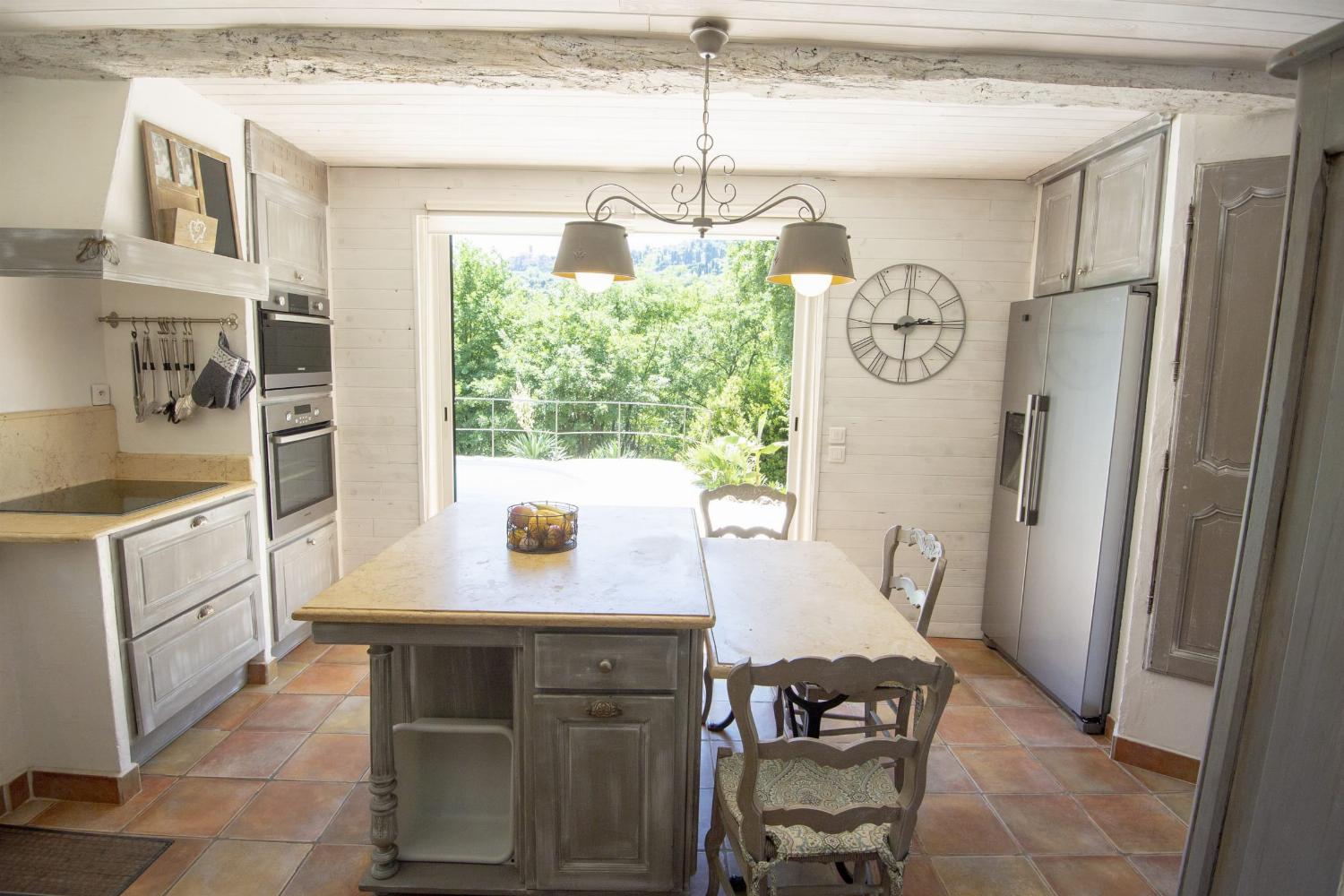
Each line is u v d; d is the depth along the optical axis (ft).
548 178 12.00
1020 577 11.19
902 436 12.45
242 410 9.71
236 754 8.56
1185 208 8.02
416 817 6.94
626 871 6.09
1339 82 2.55
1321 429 2.63
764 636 6.16
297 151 10.94
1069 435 9.86
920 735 5.05
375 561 6.98
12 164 7.61
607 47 6.88
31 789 7.60
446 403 12.95
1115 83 7.13
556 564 6.93
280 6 6.41
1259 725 2.87
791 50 6.97
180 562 8.38
